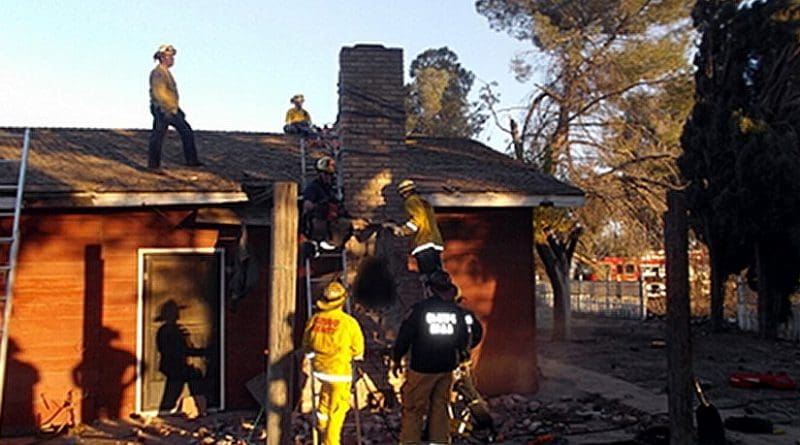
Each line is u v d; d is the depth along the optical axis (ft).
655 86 66.08
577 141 63.41
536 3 69.21
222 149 42.32
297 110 50.03
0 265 29.76
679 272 24.25
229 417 30.76
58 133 44.42
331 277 30.83
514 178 37.78
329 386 22.57
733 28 61.05
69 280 30.55
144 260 31.71
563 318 60.23
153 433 28.12
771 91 59.57
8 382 29.35
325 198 28.53
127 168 34.01
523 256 36.06
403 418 22.89
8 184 28.91
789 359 48.08
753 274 63.67
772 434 27.45
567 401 33.73
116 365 30.94
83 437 27.81
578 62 64.69
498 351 35.17
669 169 64.28
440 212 35.19
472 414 26.55
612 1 64.03
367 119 33.09
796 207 56.80
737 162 58.65
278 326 21.26
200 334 32.32
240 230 32.94
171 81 34.32
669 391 24.27
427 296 27.58
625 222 63.10
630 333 66.13
